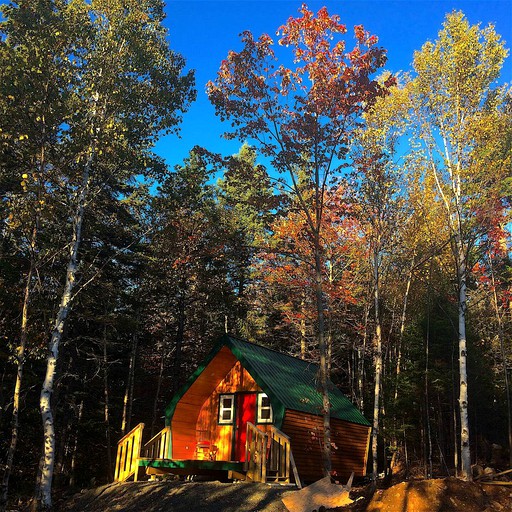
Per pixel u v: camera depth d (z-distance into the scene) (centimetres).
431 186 1995
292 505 1104
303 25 1454
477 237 1797
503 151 1833
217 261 2880
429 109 1934
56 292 2023
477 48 1898
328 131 1506
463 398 1600
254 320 3294
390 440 2291
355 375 3275
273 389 1659
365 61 1448
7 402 2156
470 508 965
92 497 1476
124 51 1867
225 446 1825
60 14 1755
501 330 2416
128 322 2506
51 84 1675
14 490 2258
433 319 2469
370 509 1022
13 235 1809
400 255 2300
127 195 2278
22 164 1702
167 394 3416
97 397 2912
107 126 1694
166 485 1423
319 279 1491
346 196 1792
